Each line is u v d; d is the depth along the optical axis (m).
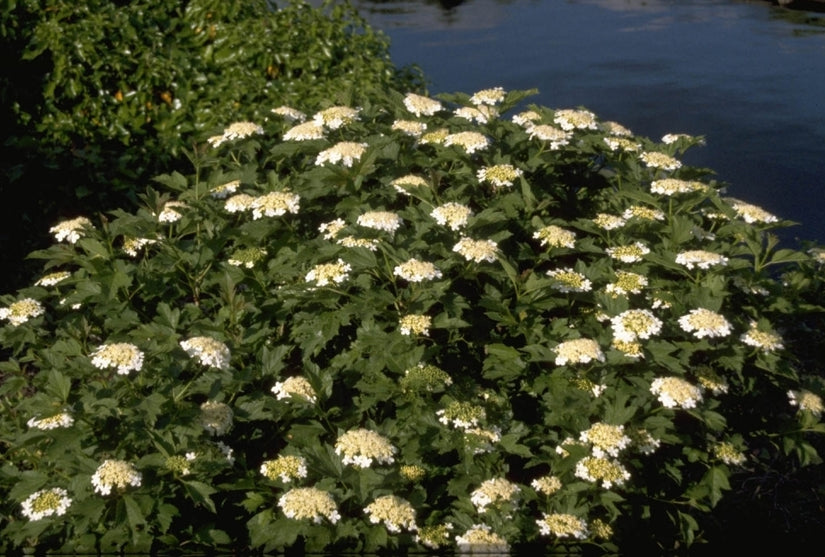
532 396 3.82
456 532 3.19
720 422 3.45
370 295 3.62
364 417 3.74
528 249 4.06
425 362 3.53
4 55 6.71
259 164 5.02
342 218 4.37
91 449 3.23
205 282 4.10
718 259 3.77
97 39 6.70
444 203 4.23
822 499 4.33
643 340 3.68
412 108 4.87
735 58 15.17
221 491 3.44
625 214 4.35
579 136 4.74
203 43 7.06
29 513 3.07
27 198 6.39
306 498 3.02
